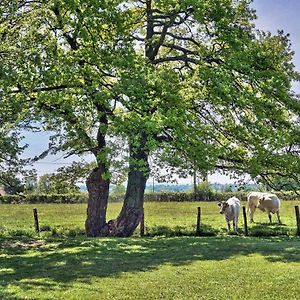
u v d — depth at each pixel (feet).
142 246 54.75
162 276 37.04
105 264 42.75
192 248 52.31
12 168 59.93
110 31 61.36
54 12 59.00
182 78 66.28
